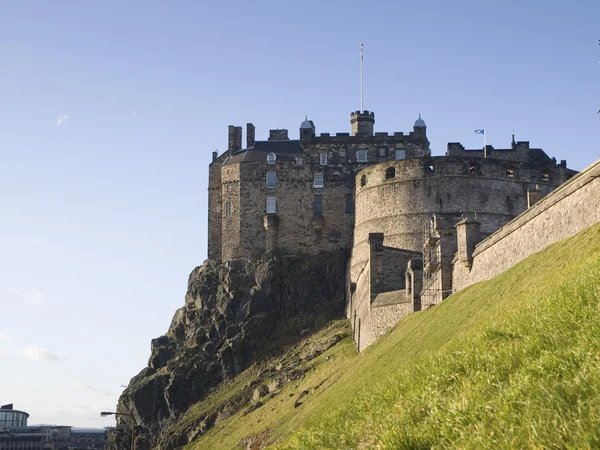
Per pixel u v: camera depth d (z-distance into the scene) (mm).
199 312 123000
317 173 123812
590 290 23328
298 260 120188
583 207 39344
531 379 18766
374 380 45906
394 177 109312
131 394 116438
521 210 106438
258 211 124062
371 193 111688
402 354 46844
